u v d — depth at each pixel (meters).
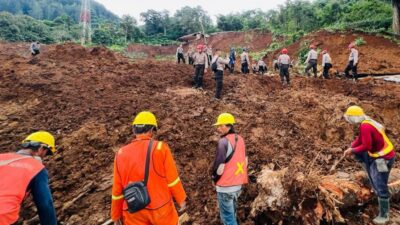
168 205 2.56
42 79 8.08
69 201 4.16
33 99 6.99
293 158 5.17
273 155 5.24
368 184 3.93
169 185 2.57
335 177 4.08
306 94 8.79
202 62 8.75
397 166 5.14
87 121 5.95
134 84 8.57
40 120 6.00
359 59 17.81
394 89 9.62
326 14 33.25
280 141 5.83
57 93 7.32
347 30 22.83
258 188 3.86
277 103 7.99
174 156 5.09
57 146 5.10
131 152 2.56
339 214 3.38
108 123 5.89
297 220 3.49
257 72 16.36
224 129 3.42
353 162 5.03
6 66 9.10
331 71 15.21
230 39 45.53
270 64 25.38
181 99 7.57
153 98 7.46
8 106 6.66
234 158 3.29
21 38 39.91
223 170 3.24
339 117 6.82
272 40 37.38
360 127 3.61
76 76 8.72
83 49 12.02
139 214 2.48
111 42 46.97
